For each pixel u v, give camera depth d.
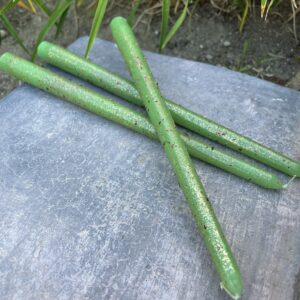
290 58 0.41
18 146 0.28
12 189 0.27
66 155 0.28
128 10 0.45
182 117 0.28
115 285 0.23
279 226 0.25
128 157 0.28
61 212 0.26
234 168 0.27
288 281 0.24
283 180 0.27
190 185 0.24
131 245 0.25
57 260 0.24
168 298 0.23
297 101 0.31
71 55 0.31
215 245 0.23
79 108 0.30
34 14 0.45
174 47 0.43
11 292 0.23
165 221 0.25
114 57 0.34
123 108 0.28
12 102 0.31
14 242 0.25
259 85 0.32
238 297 0.21
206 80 0.32
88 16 0.45
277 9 0.43
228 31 0.43
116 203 0.26
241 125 0.30
